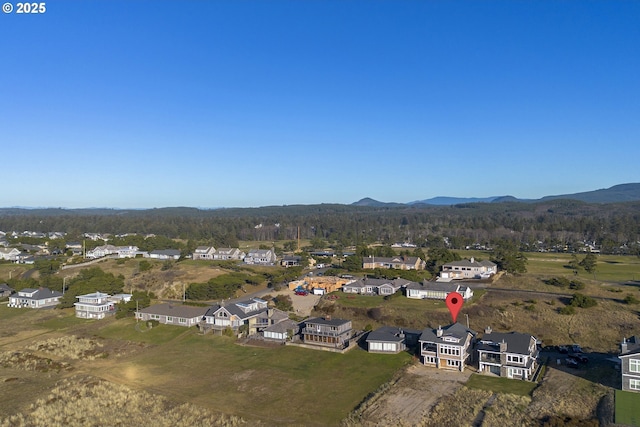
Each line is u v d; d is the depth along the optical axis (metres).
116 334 74.69
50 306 94.62
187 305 92.62
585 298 77.62
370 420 44.31
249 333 74.50
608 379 53.38
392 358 62.09
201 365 60.44
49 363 61.50
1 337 73.50
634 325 69.94
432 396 49.84
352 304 87.69
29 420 44.97
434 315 79.25
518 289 92.38
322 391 51.84
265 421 44.66
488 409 45.97
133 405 48.25
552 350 65.44
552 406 46.50
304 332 69.25
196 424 43.94
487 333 61.50
